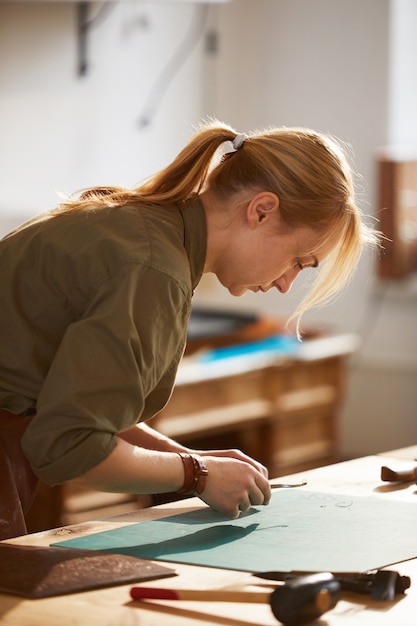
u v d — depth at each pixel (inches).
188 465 71.6
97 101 224.7
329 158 78.4
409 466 85.6
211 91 240.2
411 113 237.8
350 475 87.6
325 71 238.5
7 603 56.9
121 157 228.8
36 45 216.8
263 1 241.8
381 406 238.1
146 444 85.9
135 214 74.1
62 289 73.1
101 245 71.4
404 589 58.5
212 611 55.7
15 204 214.8
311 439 189.6
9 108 214.4
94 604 56.7
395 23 233.0
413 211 232.2
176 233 74.6
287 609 52.7
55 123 219.6
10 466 76.9
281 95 243.0
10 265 75.9
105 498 152.3
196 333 175.5
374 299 237.0
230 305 244.8
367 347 238.5
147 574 60.8
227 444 187.3
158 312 68.9
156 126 233.1
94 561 63.2
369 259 236.2
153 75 232.1
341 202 78.2
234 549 66.2
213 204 79.0
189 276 72.2
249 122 243.3
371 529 70.4
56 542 68.8
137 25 228.4
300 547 66.4
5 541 69.2
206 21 237.3
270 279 80.2
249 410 174.6
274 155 77.4
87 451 66.2
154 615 55.2
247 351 179.2
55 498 146.6
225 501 72.3
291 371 182.1
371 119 235.6
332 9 236.8
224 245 78.9
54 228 75.4
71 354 66.7
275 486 83.6
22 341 75.1
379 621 54.3
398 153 232.5
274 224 77.7
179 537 69.4
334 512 75.2
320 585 53.7
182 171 79.8
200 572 62.0
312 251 79.8
